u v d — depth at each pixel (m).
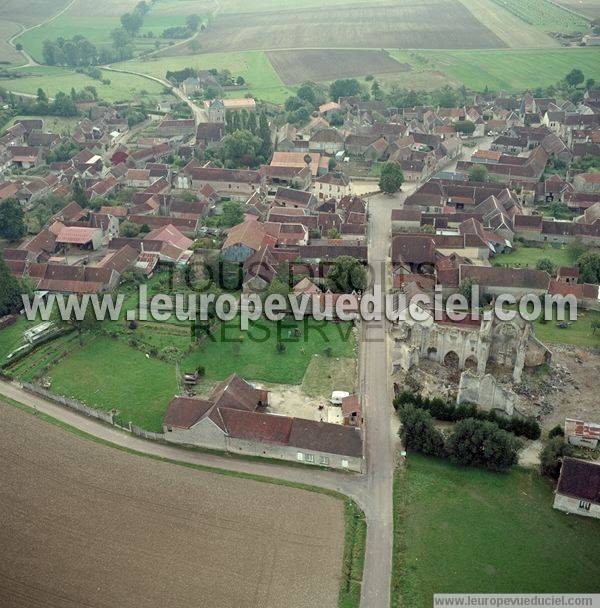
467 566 91.25
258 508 100.31
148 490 103.75
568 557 92.94
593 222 198.88
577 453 112.06
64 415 122.00
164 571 89.12
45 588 86.69
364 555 92.69
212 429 112.12
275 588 86.88
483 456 108.38
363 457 109.56
